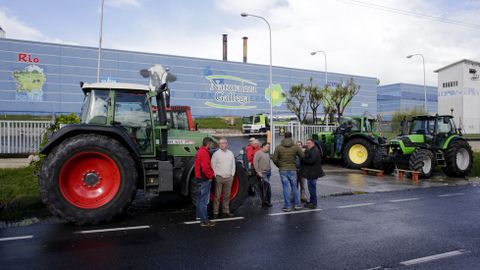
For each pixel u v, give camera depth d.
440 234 6.57
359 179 13.82
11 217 7.58
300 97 33.56
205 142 7.21
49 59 38.41
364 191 11.20
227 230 6.82
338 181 13.29
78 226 6.96
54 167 6.77
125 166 7.16
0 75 36.41
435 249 5.73
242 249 5.70
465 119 38.81
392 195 10.62
